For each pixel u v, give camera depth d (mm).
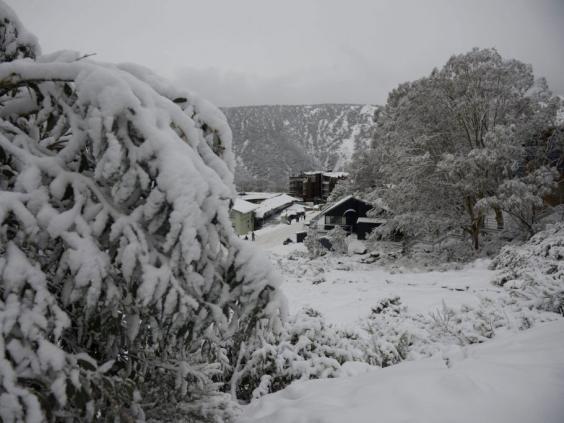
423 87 24750
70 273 2059
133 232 2025
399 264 23172
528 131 22172
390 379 3273
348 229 37094
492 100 23125
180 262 2146
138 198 2148
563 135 21969
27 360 1766
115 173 1993
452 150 25328
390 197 25375
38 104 2275
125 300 2109
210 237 2227
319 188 97625
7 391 1676
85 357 2012
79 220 1988
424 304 9836
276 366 4336
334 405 2928
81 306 2174
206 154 2543
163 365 2521
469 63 23219
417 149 25031
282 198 84438
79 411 2080
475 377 2916
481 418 2387
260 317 2521
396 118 28391
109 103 1968
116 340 2328
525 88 22875
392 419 2492
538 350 3449
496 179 22625
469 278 13867
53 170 2049
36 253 1983
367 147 35188
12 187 2166
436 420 2410
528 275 8531
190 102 2643
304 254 26266
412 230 24891
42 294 1847
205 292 2332
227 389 4371
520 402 2502
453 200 25391
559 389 2600
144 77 2555
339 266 22094
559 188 24859
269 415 3029
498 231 24406
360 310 10062
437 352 5082
